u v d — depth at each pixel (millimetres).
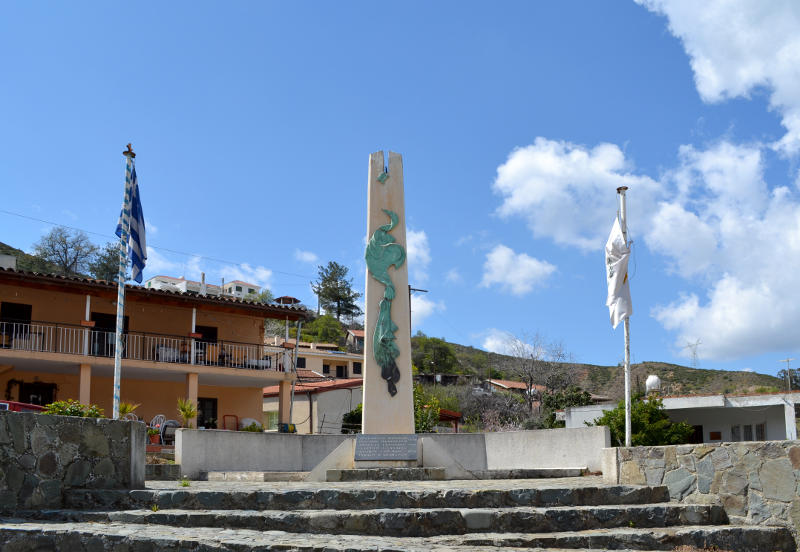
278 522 8375
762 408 26344
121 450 9812
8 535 7594
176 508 8953
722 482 9406
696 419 28500
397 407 15695
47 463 9039
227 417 27531
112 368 23312
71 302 24344
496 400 46594
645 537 8406
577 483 11469
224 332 27312
